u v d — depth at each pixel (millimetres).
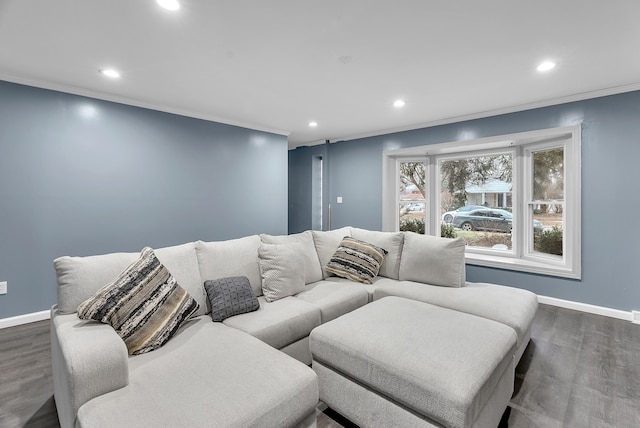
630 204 3002
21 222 2898
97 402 1142
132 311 1560
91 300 1506
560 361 2246
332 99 3439
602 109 3119
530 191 3932
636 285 2996
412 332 1688
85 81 2928
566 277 3379
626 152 3010
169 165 3814
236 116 4145
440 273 2695
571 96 3254
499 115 3814
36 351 2377
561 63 2520
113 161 3389
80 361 1164
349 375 1626
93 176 3264
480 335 1659
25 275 2926
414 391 1337
